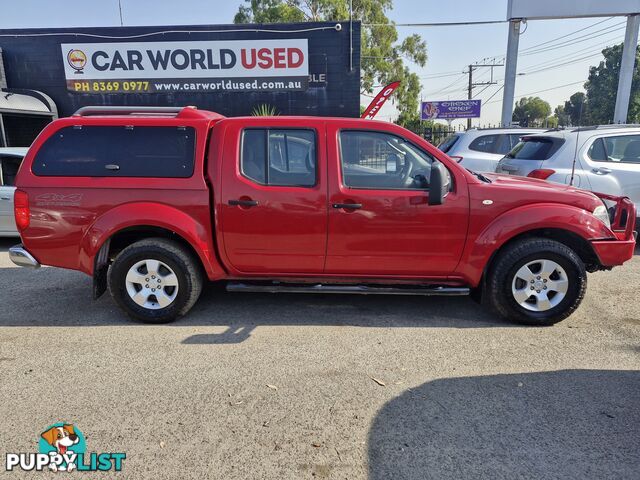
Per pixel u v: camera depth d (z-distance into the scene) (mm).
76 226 3963
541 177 6035
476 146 8148
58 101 13719
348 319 4242
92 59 13367
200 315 4344
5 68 13516
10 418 2764
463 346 3682
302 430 2645
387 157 3914
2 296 4906
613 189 6012
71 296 4906
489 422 2709
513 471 2316
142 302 4098
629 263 5969
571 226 3842
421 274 4062
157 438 2582
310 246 3979
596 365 3361
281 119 3936
